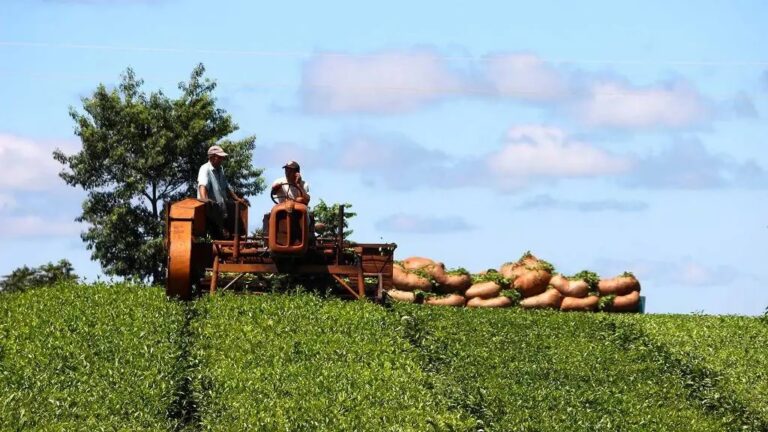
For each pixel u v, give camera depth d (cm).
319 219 8550
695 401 5366
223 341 5191
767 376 5819
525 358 5631
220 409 4519
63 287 6225
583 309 7462
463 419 4672
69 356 4944
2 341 5112
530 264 7544
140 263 11856
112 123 12031
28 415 4312
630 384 5456
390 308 6153
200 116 12156
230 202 6200
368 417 4534
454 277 7331
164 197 12131
